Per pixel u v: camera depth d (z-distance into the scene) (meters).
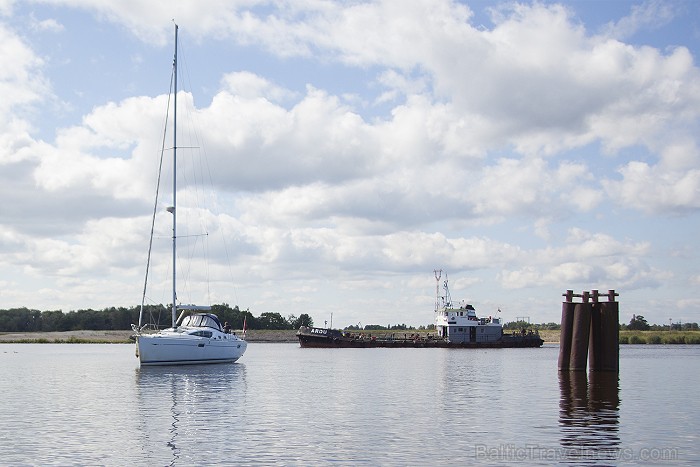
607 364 60.12
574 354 60.50
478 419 35.50
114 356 109.56
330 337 150.75
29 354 118.12
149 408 40.19
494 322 151.25
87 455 26.78
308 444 28.78
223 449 27.80
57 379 61.25
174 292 74.50
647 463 25.42
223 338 75.81
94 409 39.81
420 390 51.03
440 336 151.62
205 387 52.97
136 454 26.94
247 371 70.19
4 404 42.38
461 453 27.03
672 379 60.72
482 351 135.75
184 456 26.56
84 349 143.38
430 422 34.56
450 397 45.94
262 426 33.44
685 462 25.56
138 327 73.56
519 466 24.91
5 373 69.38
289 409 39.75
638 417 36.03
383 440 29.64
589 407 40.19
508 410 38.94
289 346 171.50
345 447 28.16
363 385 55.31
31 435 31.08
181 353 72.25
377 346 149.25
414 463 25.39
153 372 67.31
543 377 62.03
